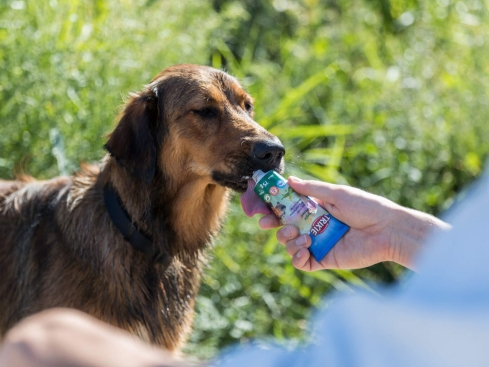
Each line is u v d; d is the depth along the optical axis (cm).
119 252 337
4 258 355
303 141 649
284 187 288
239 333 479
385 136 660
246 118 353
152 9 572
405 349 98
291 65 721
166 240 349
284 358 117
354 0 821
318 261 282
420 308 98
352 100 698
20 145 469
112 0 541
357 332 105
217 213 375
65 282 331
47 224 350
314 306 523
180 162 350
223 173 342
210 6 658
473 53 757
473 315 92
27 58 472
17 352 98
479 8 806
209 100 347
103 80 495
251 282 526
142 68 519
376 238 271
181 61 558
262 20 782
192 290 370
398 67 730
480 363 91
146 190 341
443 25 788
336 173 604
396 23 816
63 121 473
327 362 108
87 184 354
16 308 347
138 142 343
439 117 680
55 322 105
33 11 502
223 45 678
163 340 350
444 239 101
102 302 331
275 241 536
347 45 770
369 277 576
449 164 673
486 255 94
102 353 100
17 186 375
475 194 101
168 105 353
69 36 506
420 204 623
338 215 284
